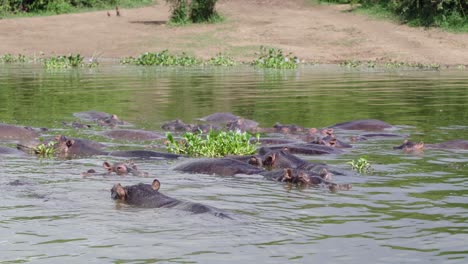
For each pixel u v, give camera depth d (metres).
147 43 87.12
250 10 110.75
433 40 82.50
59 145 27.14
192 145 26.95
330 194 19.80
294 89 50.31
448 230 15.95
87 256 14.02
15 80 56.97
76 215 17.20
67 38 90.69
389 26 90.88
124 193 18.81
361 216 17.22
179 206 17.83
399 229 16.03
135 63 76.12
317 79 58.75
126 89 50.38
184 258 13.89
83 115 36.94
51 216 17.09
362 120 33.69
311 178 21.17
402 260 13.84
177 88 51.28
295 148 26.88
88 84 53.97
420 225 16.39
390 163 24.56
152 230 15.82
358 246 14.73
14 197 19.09
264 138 29.64
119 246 14.66
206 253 14.20
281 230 15.88
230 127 32.53
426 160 25.09
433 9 90.75
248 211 17.67
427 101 42.47
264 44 84.88
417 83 54.09
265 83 55.31
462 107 39.66
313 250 14.44
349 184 20.73
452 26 86.88
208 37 88.94
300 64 75.06
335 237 15.37
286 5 115.94
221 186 20.84
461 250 14.47
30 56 81.31
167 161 25.36
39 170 23.27
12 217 17.00
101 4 119.38
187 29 94.25
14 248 14.54
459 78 58.16
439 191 20.06
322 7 111.25
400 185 20.92
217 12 103.44
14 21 100.31
